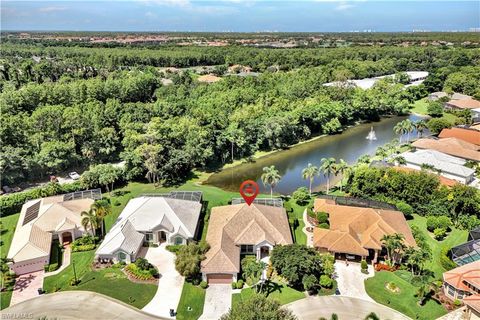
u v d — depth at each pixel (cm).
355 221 7656
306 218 8688
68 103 13962
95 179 9856
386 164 11106
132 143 10800
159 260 7125
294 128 14425
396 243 6594
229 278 6538
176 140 11462
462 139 13112
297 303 6050
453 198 8625
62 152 10575
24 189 10125
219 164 12388
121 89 16025
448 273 6306
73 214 7962
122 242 7012
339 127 15988
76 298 6150
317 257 6450
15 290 6328
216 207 8525
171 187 10550
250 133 13175
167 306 5984
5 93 13262
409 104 18888
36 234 7281
